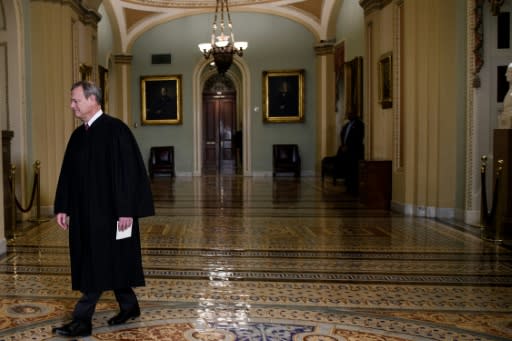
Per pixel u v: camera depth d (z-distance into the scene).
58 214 3.23
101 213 3.10
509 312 3.72
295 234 6.75
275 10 17.11
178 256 5.49
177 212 8.80
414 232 6.87
